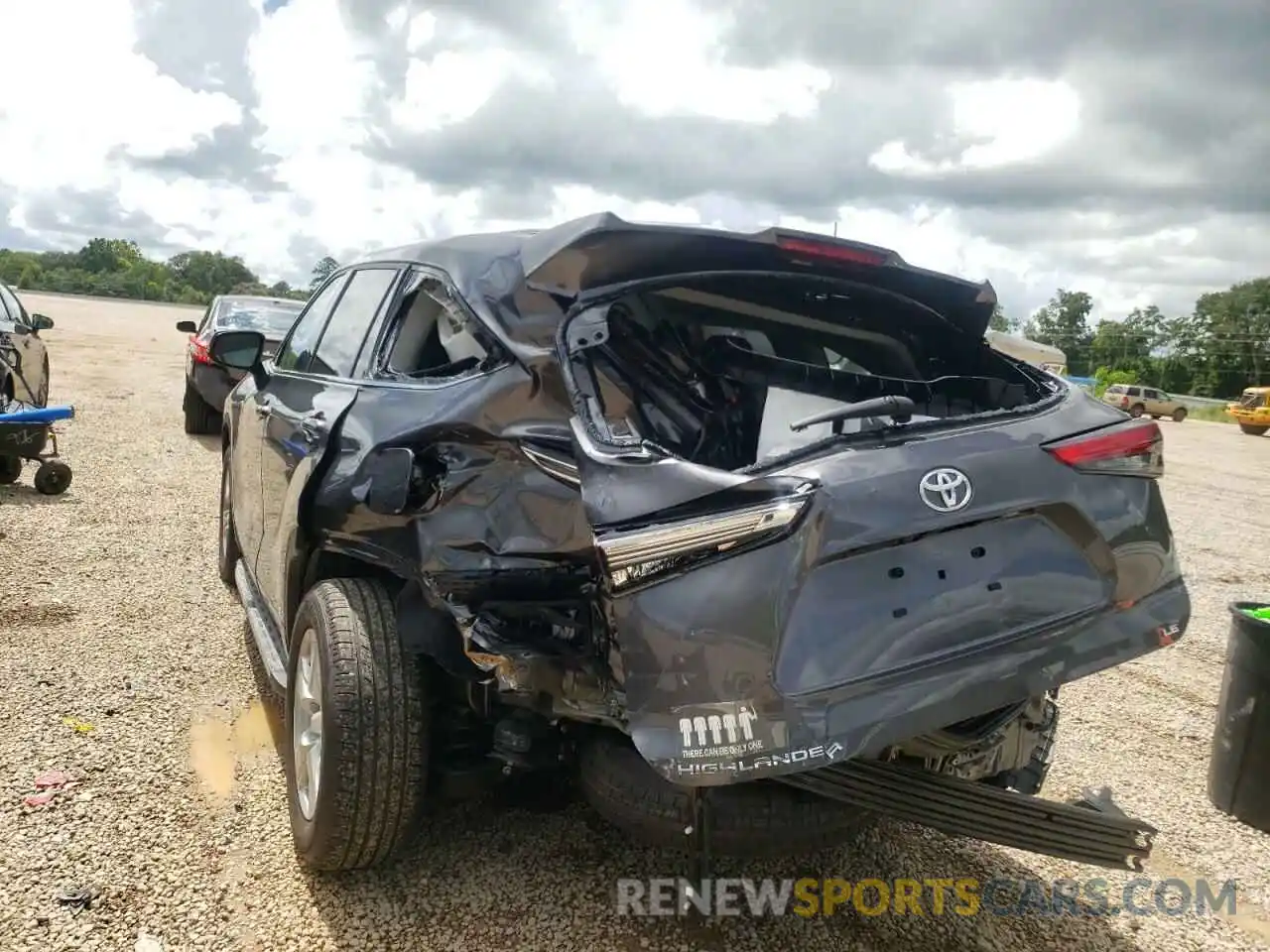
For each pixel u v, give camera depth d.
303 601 3.17
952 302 3.16
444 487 2.90
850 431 2.88
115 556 6.39
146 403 14.34
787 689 2.29
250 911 2.86
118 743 3.82
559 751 2.88
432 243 3.60
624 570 2.34
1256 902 3.35
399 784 2.82
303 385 4.02
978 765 2.82
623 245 2.81
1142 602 2.66
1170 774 4.36
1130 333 107.31
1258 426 37.00
